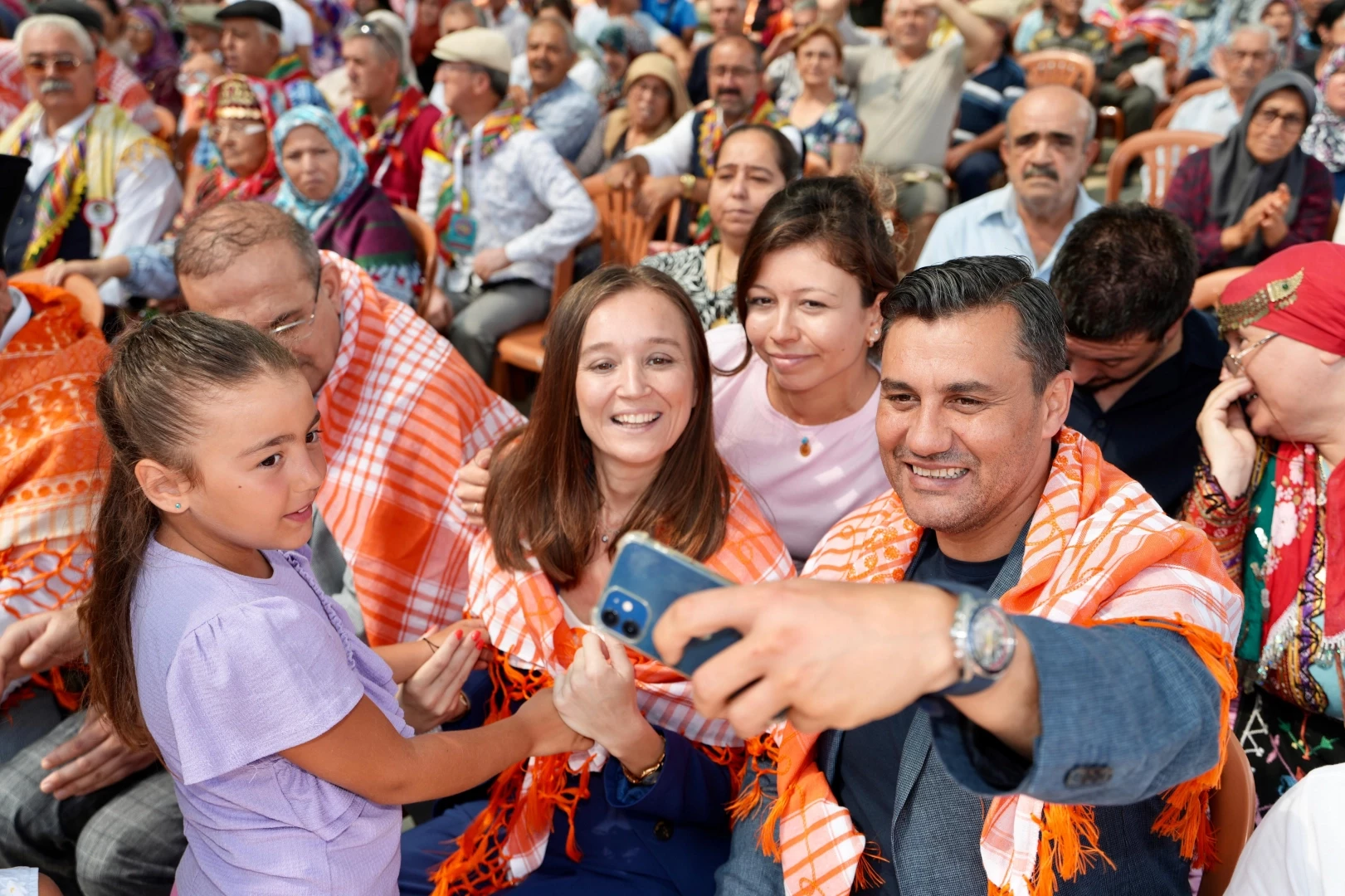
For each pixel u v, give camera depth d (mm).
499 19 7121
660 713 1724
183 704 1196
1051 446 1389
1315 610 1682
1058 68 5758
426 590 2162
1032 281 1239
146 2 6633
